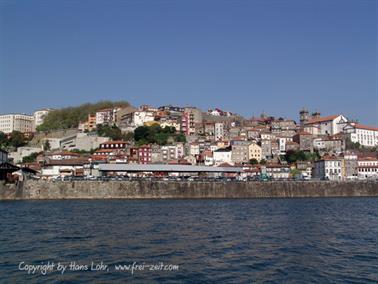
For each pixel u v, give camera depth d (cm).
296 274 3638
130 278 3488
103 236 5453
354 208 10281
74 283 3331
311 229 6281
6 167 14638
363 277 3562
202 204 11600
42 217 7731
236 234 5722
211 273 3647
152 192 14600
